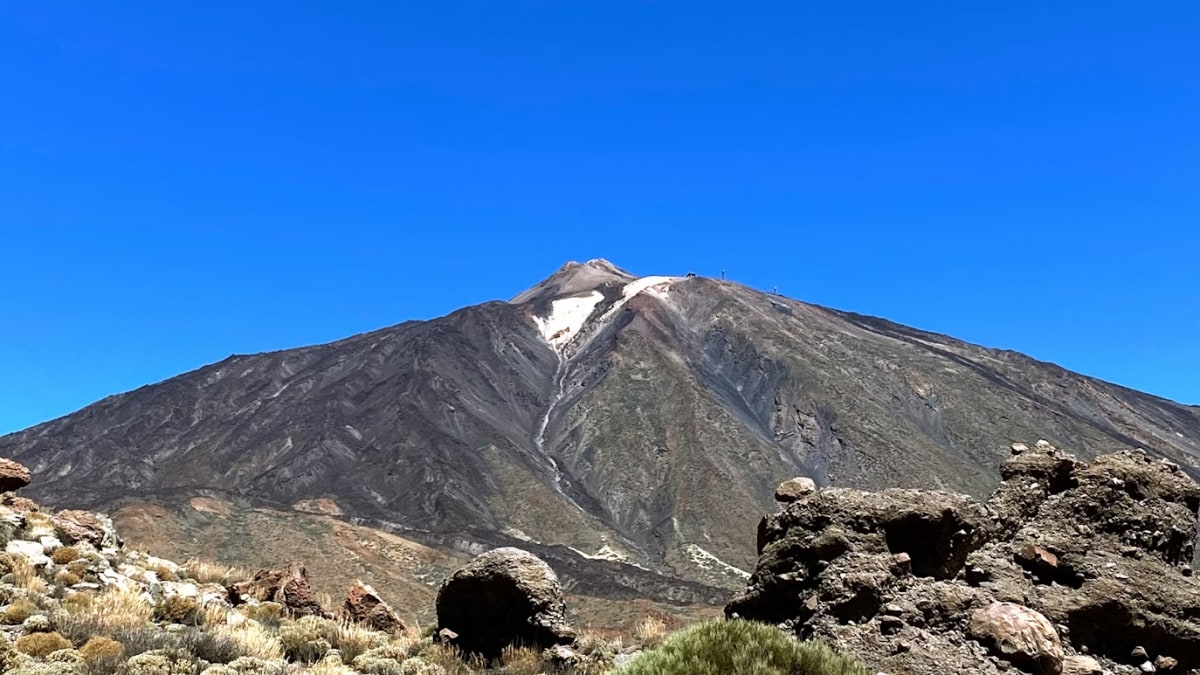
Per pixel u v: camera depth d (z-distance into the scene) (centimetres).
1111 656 1089
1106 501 1238
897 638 1057
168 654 1368
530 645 1697
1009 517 1238
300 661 1611
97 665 1270
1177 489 1257
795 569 1185
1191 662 1092
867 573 1127
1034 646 1014
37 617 1500
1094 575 1140
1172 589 1134
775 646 1011
